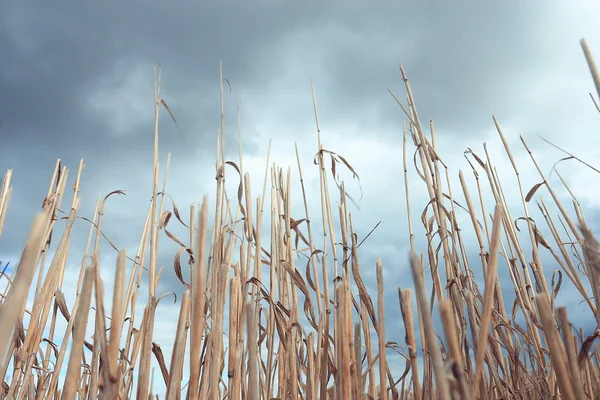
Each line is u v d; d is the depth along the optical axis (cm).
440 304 85
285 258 211
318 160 210
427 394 165
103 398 99
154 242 168
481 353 87
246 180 202
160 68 201
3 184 179
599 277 119
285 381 179
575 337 155
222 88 202
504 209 192
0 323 65
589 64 109
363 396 155
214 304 160
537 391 163
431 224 193
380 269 140
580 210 155
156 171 175
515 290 182
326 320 163
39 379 184
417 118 183
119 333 99
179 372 134
